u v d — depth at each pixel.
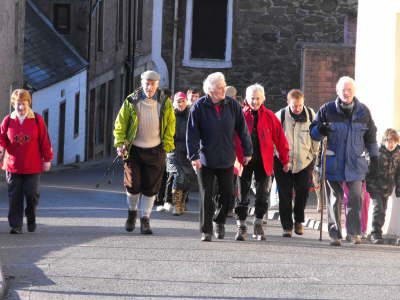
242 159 27.05
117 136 27.75
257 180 27.78
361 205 27.17
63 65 86.75
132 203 28.50
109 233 28.30
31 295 18.12
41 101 80.75
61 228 30.19
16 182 28.33
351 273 21.06
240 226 27.41
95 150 96.56
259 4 71.31
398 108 30.89
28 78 77.88
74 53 92.50
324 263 22.47
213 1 70.94
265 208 27.84
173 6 71.06
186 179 36.69
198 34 71.00
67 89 87.56
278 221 36.19
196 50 71.19
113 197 46.25
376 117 31.69
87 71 93.19
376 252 25.12
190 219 35.16
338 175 26.83
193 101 36.97
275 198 39.97
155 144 27.97
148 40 87.56
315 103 61.00
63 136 87.44
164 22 71.12
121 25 100.06
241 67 71.31
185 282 19.62
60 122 86.69
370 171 27.34
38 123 28.48
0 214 36.19
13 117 28.38
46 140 28.62
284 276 20.52
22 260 22.20
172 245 25.14
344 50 61.00
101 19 95.19
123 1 99.75
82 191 50.09
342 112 26.72
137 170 28.06
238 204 27.55
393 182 28.94
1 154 28.30
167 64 71.44
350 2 71.69
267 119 27.78
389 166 28.84
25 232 28.81
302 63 61.12
